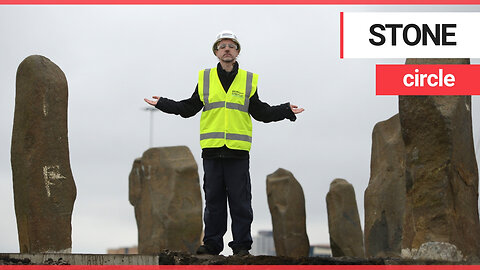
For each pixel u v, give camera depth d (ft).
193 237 58.34
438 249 23.12
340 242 64.23
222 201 24.81
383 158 45.50
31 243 29.63
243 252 23.97
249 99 24.49
